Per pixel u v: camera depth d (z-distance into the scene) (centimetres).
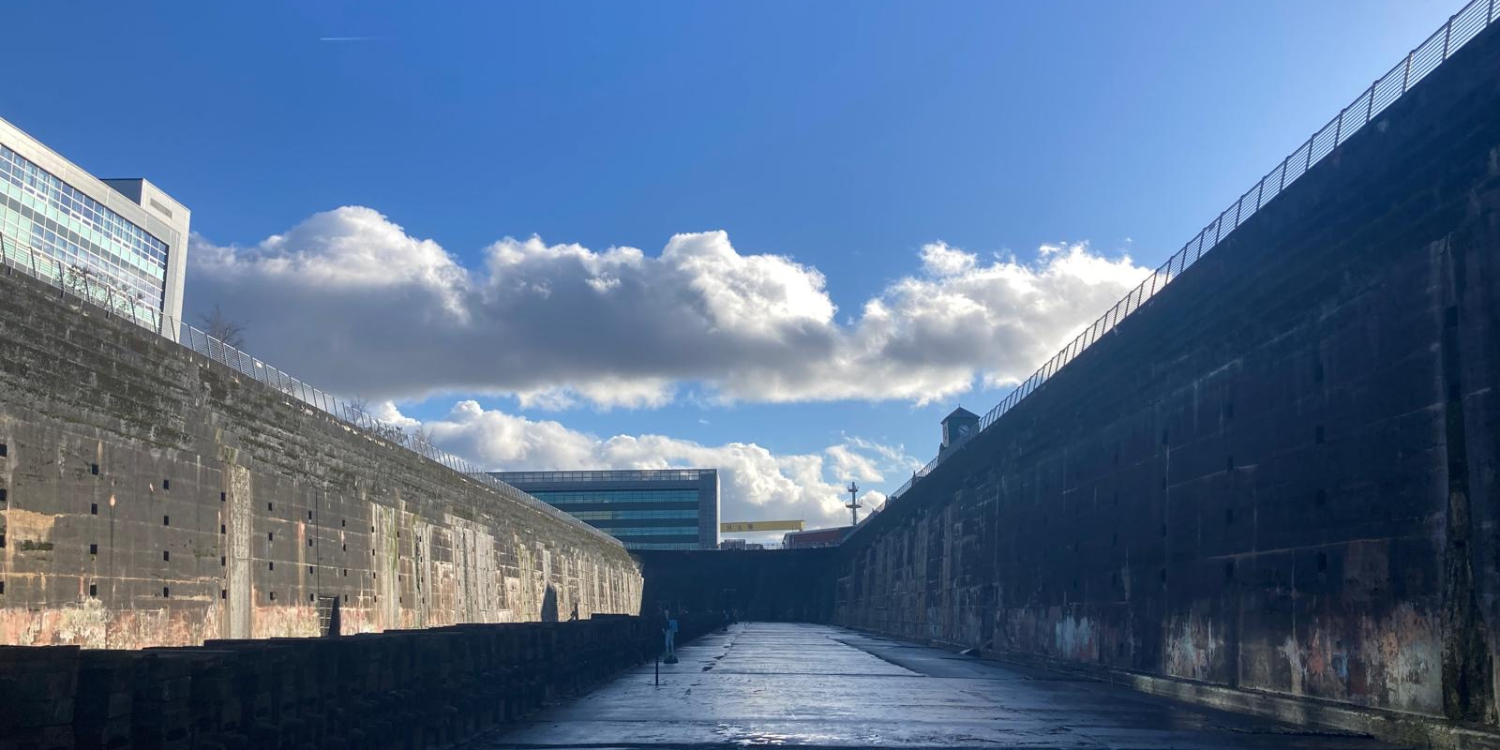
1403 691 2309
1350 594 2523
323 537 4928
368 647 1639
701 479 19125
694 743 2083
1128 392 4041
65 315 3212
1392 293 2439
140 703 1117
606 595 12038
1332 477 2634
